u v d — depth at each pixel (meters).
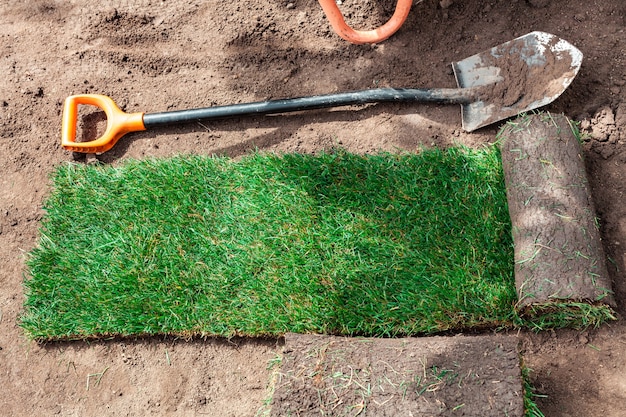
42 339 1.73
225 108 1.87
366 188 1.75
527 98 1.75
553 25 1.87
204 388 1.63
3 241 1.86
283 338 1.66
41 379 1.70
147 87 1.98
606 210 1.67
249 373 1.64
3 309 1.79
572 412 1.50
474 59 1.83
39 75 2.04
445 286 1.62
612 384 1.52
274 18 2.00
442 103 1.82
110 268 1.75
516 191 1.62
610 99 1.77
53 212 1.84
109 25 2.06
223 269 1.71
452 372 1.44
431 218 1.70
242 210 1.77
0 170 1.94
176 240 1.76
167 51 2.01
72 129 1.89
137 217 1.80
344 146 1.83
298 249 1.70
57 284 1.76
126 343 1.71
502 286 1.60
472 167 1.73
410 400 1.43
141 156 1.90
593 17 1.86
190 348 1.68
